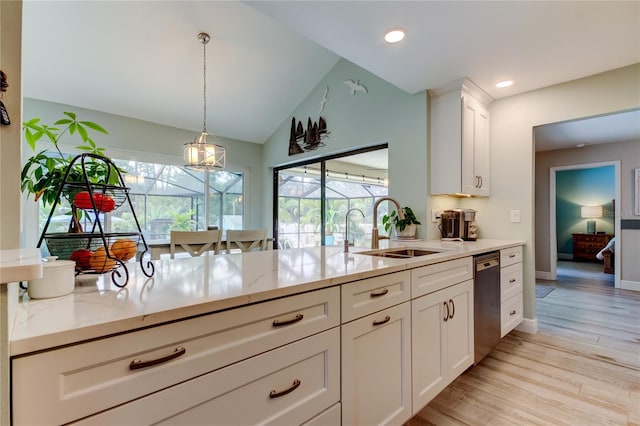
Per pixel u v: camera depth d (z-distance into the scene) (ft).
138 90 11.78
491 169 10.55
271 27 10.34
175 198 14.28
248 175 16.80
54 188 4.17
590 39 6.93
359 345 4.23
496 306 7.92
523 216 9.84
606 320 10.76
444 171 9.50
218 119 14.49
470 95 9.53
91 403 2.16
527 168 9.78
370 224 12.02
